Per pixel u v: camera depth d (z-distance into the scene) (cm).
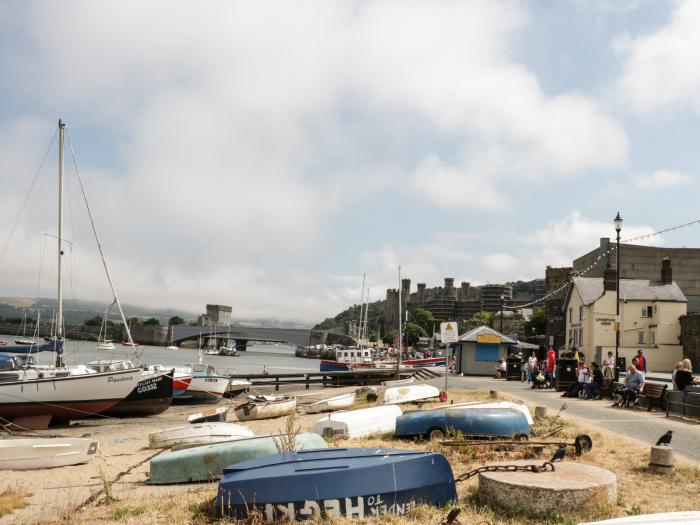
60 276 4300
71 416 3250
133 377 3312
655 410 2264
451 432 1545
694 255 6488
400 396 2573
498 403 1869
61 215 4403
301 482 955
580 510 912
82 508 1166
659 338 4894
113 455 2027
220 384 4588
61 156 4409
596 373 2780
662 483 1125
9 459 1795
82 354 10988
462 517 920
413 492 973
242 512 952
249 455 1416
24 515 1193
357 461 1023
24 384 3098
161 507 1080
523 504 926
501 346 4609
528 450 1389
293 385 5997
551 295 7225
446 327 2611
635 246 6512
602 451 1417
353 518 938
